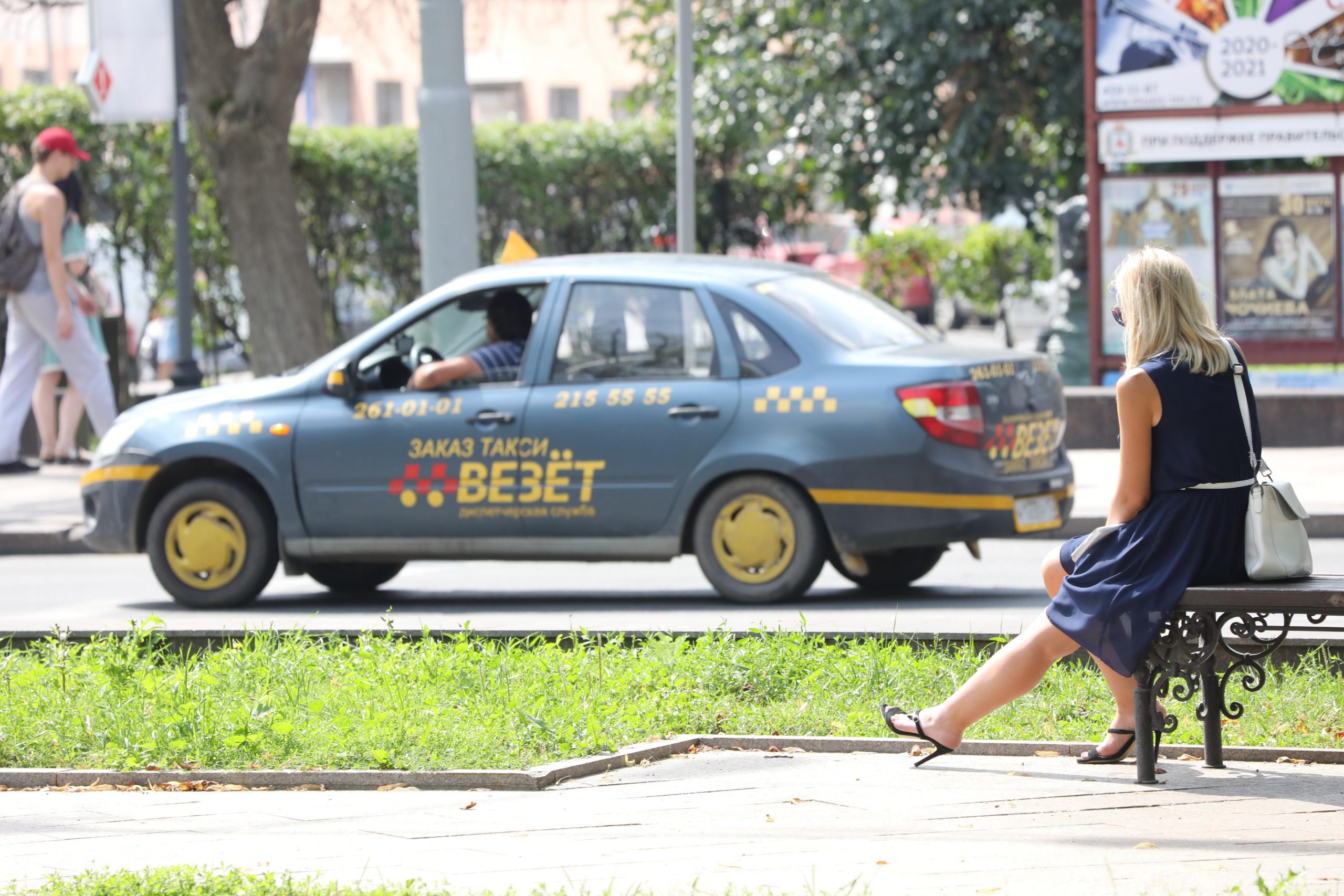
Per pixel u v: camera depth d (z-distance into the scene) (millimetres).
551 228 86625
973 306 121875
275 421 37812
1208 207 70125
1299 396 61625
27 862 17859
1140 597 19984
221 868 17031
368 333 38125
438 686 25672
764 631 26906
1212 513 20141
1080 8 90188
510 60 171125
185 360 58969
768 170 89500
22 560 50594
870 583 38562
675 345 36062
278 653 27703
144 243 81062
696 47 93812
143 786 21641
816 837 18203
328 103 169375
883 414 34312
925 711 21828
